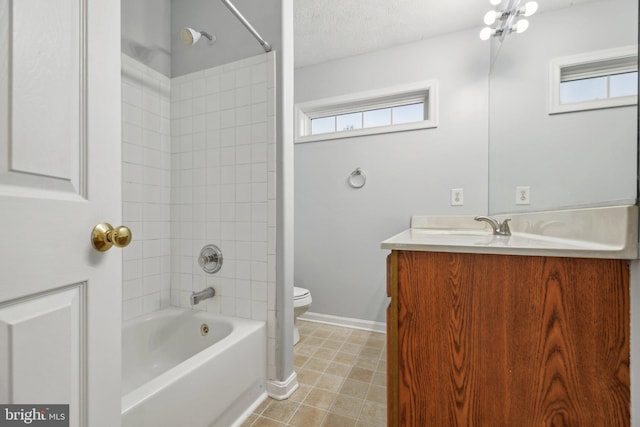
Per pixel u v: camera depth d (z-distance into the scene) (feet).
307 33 6.34
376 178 7.02
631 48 2.23
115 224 1.92
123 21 4.65
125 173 4.69
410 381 2.65
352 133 7.22
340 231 7.36
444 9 5.63
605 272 2.09
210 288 4.95
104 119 1.85
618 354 2.04
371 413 4.01
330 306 7.46
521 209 4.46
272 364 4.49
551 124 3.66
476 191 6.16
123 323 4.58
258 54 4.63
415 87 6.63
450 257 2.55
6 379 1.32
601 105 2.66
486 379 2.42
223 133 4.92
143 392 2.74
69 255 1.60
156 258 5.19
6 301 1.31
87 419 1.70
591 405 2.10
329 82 7.43
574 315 2.16
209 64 5.06
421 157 6.62
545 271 2.25
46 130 1.51
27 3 1.42
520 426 2.30
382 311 7.00
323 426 3.76
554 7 3.64
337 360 5.54
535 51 4.07
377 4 5.48
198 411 3.25
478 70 6.16
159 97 5.23
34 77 1.45
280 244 4.49
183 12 5.33
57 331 1.55
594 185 2.74
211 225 5.03
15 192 1.35
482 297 2.44
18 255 1.35
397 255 2.71
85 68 1.73
